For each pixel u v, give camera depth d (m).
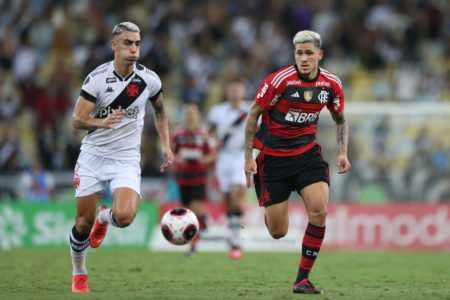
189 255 38.75
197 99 60.84
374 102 63.31
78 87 64.00
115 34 20.23
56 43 67.50
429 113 48.44
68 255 38.53
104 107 20.58
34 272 29.22
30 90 60.88
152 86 21.14
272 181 21.67
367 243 45.28
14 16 67.69
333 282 26.39
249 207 45.00
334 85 21.38
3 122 54.28
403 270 31.78
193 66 64.50
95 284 24.69
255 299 19.47
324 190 20.94
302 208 45.16
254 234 44.78
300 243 44.72
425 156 48.16
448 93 63.91
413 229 45.44
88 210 20.70
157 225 44.78
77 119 19.89
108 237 44.25
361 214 45.50
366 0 69.75
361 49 66.06
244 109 39.03
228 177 38.81
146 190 49.41
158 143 54.56
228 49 66.56
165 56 62.91
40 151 52.88
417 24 67.31
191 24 67.75
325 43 66.94
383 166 48.00
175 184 49.06
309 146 21.55
